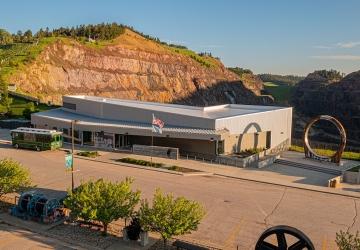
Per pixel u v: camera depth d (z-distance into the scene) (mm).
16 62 143375
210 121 58438
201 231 31547
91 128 64250
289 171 53938
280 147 71938
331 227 33219
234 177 48781
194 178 47812
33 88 139625
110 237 29406
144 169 51344
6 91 100312
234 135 61781
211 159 58000
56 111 77125
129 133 61500
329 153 67625
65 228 30875
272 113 68938
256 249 23562
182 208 26031
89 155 57688
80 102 73250
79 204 28250
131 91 199375
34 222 31859
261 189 44031
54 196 39000
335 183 45812
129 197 29219
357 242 21828
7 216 32844
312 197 41656
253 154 59281
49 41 172125
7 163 34781
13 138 62344
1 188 33719
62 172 48562
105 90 183250
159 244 28500
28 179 36969
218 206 37625
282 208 37656
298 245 22469
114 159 56094
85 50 185750
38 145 60719
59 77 160375
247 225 33125
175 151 57500
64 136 68125
